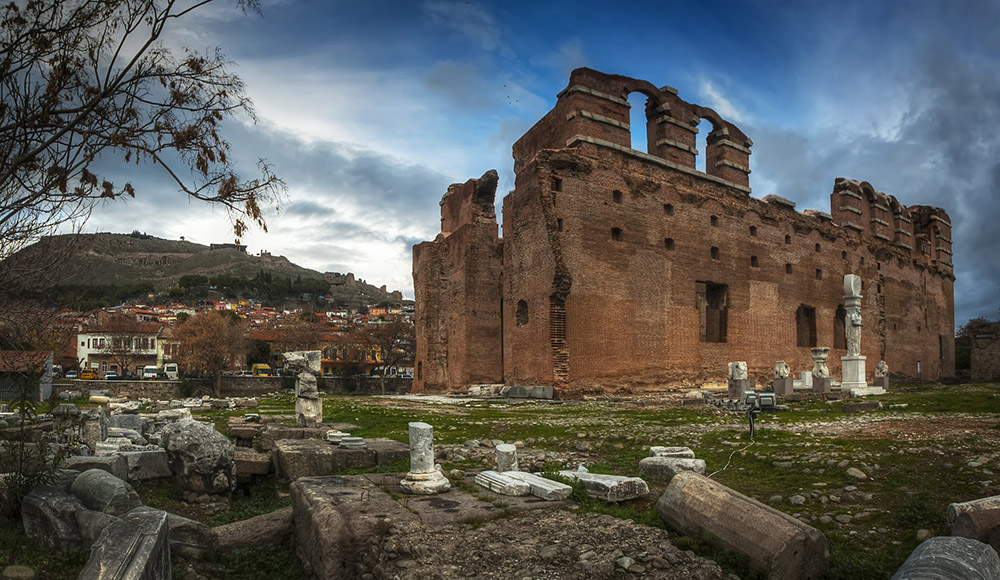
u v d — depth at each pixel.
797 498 8.95
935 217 66.00
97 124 10.25
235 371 76.31
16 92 9.80
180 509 10.64
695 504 6.92
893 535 7.56
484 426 19.77
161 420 22.72
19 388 9.03
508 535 6.89
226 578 7.93
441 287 50.47
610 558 6.17
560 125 38.53
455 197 51.06
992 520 6.48
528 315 36.75
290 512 9.50
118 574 5.53
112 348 67.31
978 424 14.69
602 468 12.10
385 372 69.19
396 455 13.58
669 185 40.28
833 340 49.72
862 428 14.76
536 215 36.06
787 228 47.22
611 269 36.84
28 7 9.76
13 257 12.12
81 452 12.45
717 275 42.00
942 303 65.81
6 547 7.30
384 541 6.90
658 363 38.09
